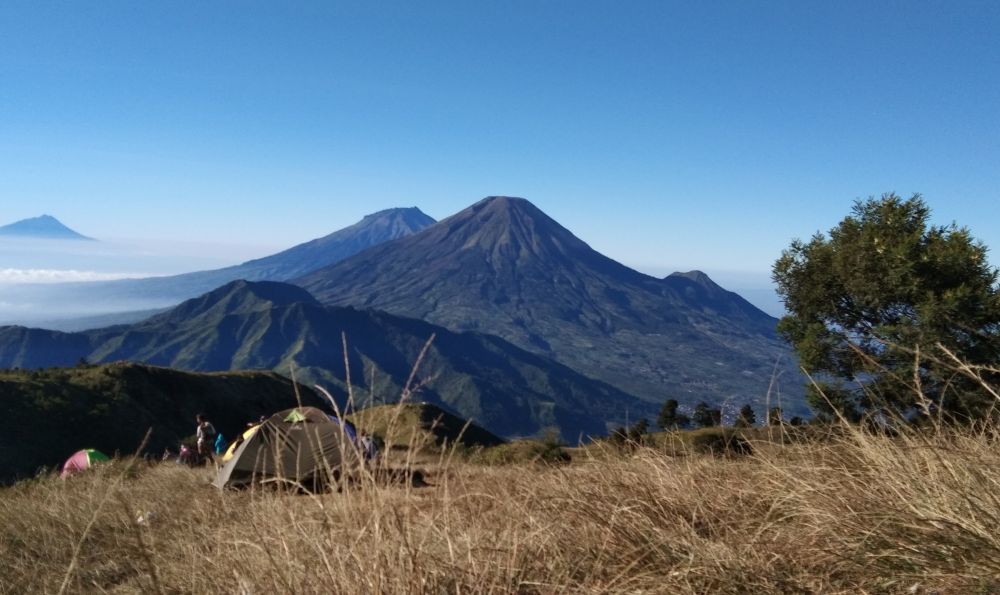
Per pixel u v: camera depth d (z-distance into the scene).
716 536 2.60
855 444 2.96
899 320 10.14
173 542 4.50
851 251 12.27
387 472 2.52
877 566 2.06
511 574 2.30
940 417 2.57
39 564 4.88
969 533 1.94
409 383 2.68
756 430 3.80
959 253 11.16
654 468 3.56
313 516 2.70
